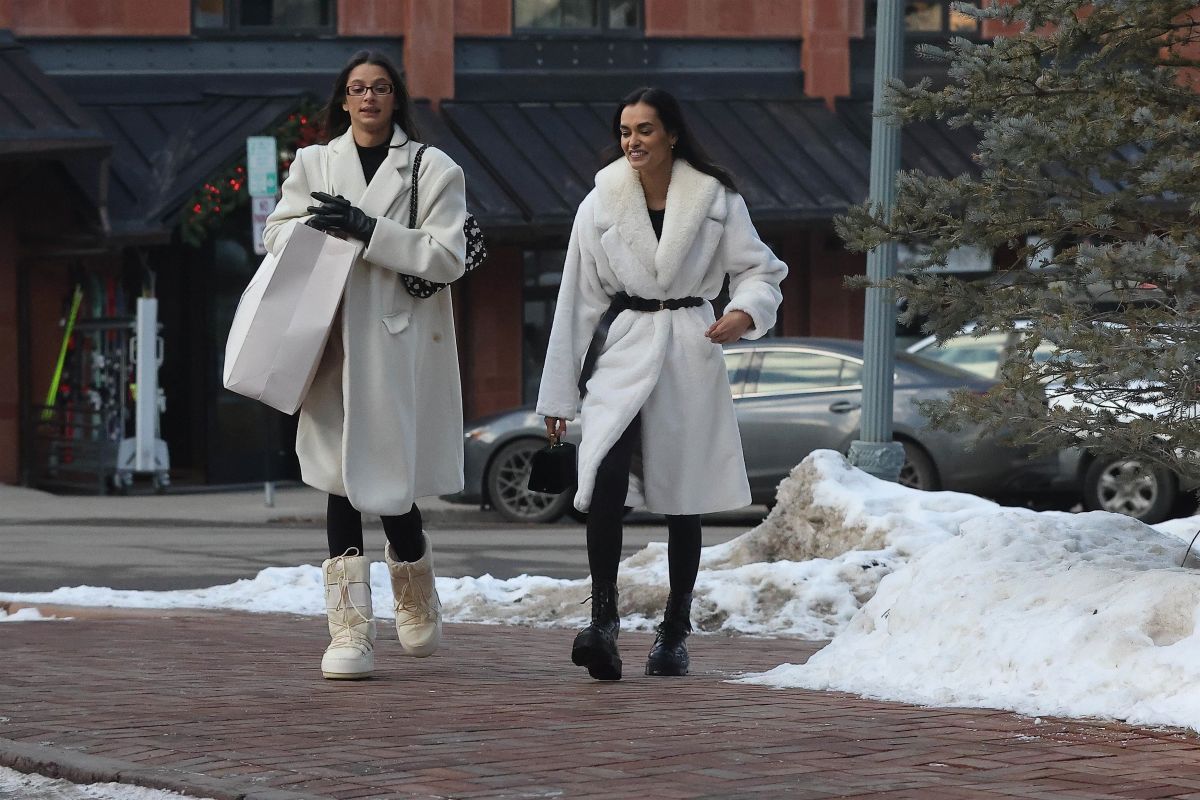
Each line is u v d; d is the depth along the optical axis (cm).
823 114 6109
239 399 5366
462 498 4116
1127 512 3744
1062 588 1506
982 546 1652
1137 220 1605
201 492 5175
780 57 6178
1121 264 1436
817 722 1359
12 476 5175
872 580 2238
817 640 2091
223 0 5547
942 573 1608
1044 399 1541
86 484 5066
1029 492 3834
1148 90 1631
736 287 1672
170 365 5506
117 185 5100
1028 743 1262
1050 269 1623
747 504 1666
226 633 2119
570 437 4009
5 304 5131
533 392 5847
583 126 5794
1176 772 1168
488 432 4097
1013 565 1584
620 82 5984
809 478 2523
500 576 2955
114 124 5312
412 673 1708
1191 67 1666
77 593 2538
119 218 4994
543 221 5403
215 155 5191
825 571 2255
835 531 2439
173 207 5075
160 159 5212
